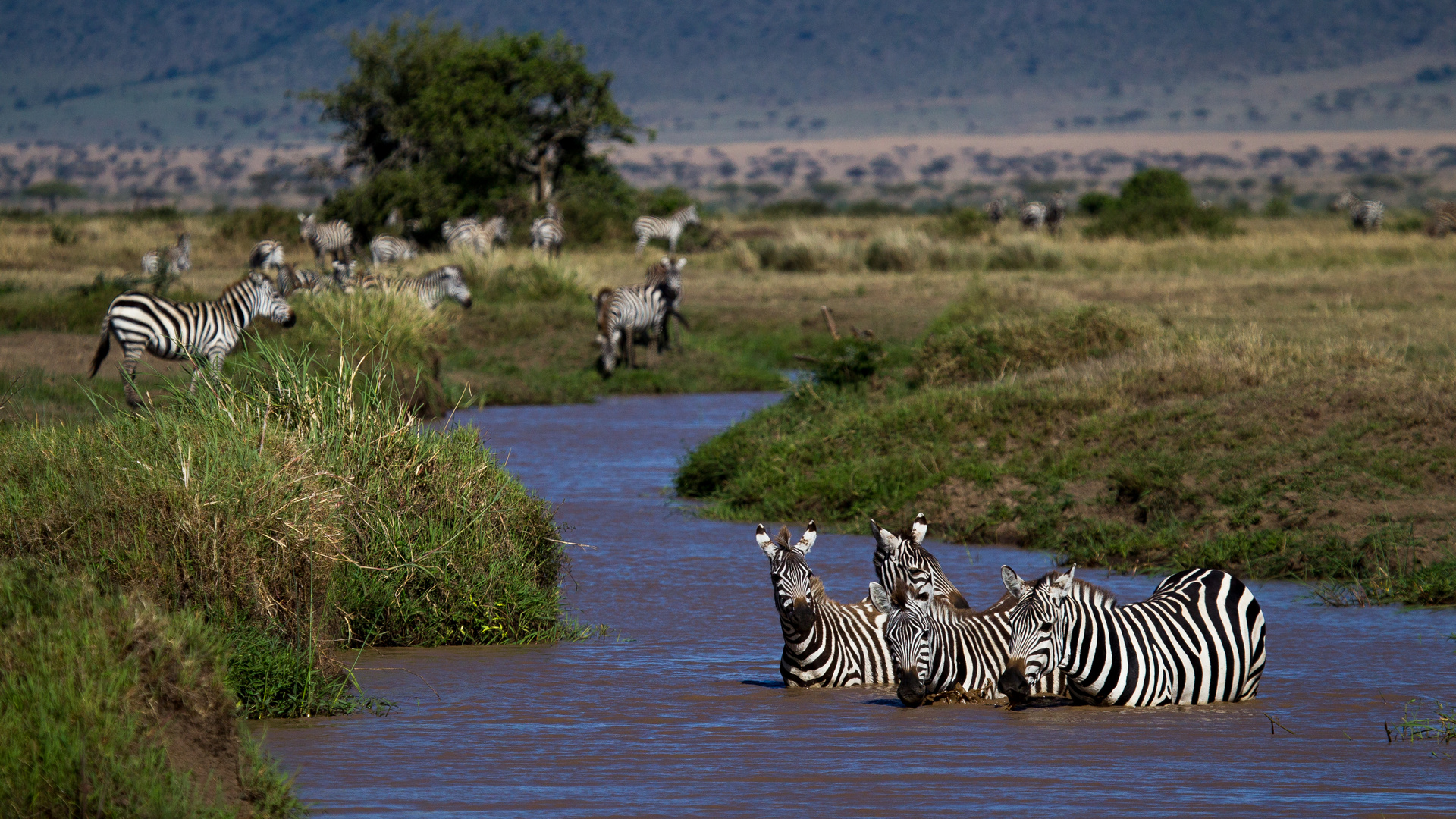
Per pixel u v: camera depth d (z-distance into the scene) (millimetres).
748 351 34562
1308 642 10625
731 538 15562
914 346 23891
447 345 32188
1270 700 8953
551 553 12188
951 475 16312
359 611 10750
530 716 8570
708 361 33031
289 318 23391
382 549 11117
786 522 16578
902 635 8797
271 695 8609
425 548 11180
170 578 9250
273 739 8016
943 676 8867
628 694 9172
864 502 16391
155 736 6676
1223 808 6645
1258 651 9047
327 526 9852
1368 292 32844
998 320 22609
